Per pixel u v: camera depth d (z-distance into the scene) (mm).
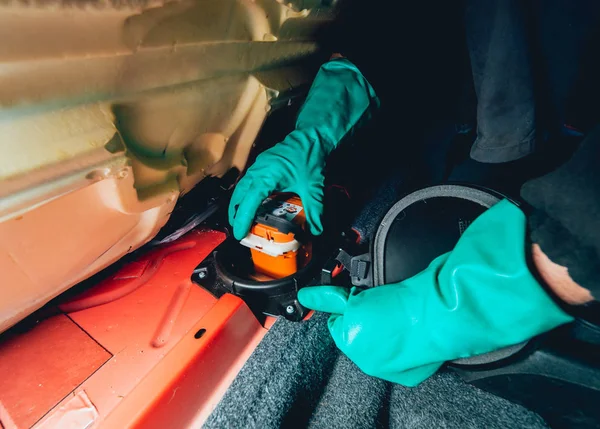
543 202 381
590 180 331
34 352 670
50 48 365
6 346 676
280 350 748
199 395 642
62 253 547
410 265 699
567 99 646
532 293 396
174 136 626
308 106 946
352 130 989
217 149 792
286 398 686
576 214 339
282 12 681
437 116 1338
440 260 581
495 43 553
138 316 757
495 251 448
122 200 539
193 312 771
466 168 974
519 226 436
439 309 493
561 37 562
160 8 446
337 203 1122
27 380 625
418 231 703
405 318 557
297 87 894
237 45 643
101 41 407
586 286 345
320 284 835
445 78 1262
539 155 833
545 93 624
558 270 369
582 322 394
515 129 611
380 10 1063
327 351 827
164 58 516
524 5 522
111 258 688
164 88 551
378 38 1203
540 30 561
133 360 667
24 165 390
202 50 574
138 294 812
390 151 1530
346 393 762
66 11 345
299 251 864
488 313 449
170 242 974
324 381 791
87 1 354
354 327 603
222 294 809
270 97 765
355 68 1011
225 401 646
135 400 568
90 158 449
